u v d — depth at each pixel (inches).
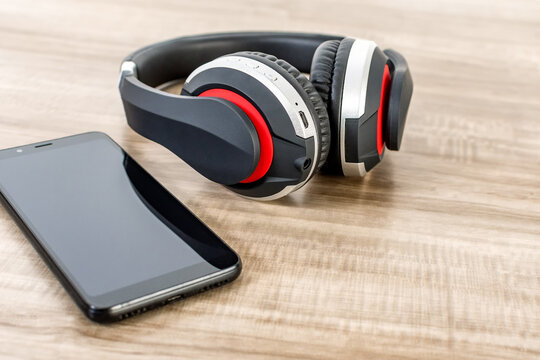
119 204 24.5
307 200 26.9
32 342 19.5
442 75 39.4
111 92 34.4
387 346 20.3
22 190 24.7
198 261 21.8
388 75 27.4
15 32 40.0
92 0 45.7
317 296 22.0
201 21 44.1
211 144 24.6
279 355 19.7
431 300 22.2
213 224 25.1
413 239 25.1
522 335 21.1
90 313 19.5
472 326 21.3
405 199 27.4
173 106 25.2
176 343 19.8
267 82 23.5
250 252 23.7
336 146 25.8
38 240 22.1
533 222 26.7
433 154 31.1
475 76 39.6
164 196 25.3
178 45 32.3
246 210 26.1
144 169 26.8
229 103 23.7
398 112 26.5
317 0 48.9
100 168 26.6
